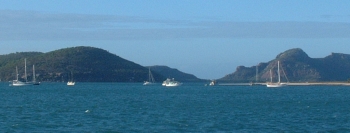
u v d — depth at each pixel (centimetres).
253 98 16188
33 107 10856
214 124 7606
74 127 7225
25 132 6744
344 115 9200
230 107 11194
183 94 19762
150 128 7150
